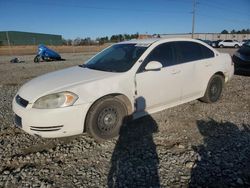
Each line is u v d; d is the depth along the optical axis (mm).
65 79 3994
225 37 65188
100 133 3922
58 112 3514
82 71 4422
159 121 4832
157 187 2891
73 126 3643
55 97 3564
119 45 5141
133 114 4312
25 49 39500
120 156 3584
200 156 3508
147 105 4426
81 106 3633
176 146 3832
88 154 3658
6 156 3643
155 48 4562
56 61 18312
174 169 3230
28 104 3633
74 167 3336
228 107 5609
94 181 3031
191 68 5012
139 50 4543
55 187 2928
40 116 3504
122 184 2961
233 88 7445
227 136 4145
